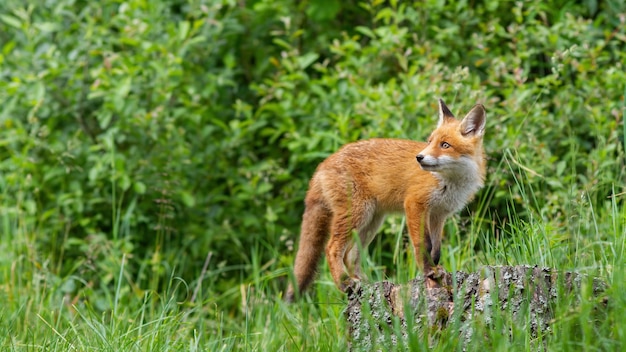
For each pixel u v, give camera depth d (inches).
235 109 588.4
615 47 520.7
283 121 541.3
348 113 493.0
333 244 403.9
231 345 354.0
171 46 541.0
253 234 552.7
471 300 303.9
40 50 565.3
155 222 551.8
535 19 556.7
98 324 366.3
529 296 291.0
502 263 351.3
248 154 568.1
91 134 573.0
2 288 462.0
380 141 406.3
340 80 537.6
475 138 383.2
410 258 430.9
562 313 286.7
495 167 474.6
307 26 605.6
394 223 459.8
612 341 275.3
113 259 494.6
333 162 408.2
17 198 546.3
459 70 458.9
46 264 487.5
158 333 350.0
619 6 518.0
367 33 526.0
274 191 576.4
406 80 488.7
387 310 308.5
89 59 578.9
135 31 538.9
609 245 346.6
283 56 532.4
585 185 422.3
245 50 603.2
